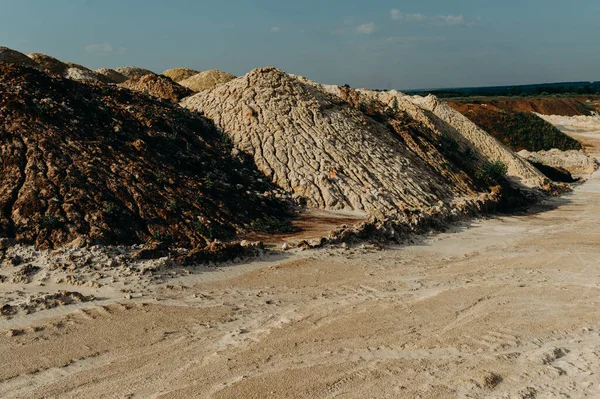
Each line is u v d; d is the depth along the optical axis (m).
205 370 9.12
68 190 16.77
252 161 25.55
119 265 14.02
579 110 91.19
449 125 41.84
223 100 30.14
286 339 10.53
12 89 20.81
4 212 15.33
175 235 16.81
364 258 17.20
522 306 13.03
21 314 10.98
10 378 8.67
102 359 9.46
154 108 26.05
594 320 12.19
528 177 37.88
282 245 17.52
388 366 9.47
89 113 22.23
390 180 25.70
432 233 21.78
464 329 11.40
